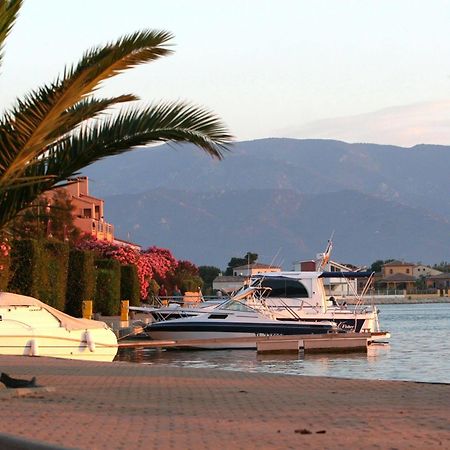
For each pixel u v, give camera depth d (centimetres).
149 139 2423
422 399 2189
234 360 5184
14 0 2191
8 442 1394
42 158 2417
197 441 1546
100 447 1480
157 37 2230
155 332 5894
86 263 7025
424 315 16012
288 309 6194
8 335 4031
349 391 2400
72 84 2223
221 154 2445
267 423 1766
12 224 2575
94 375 2906
